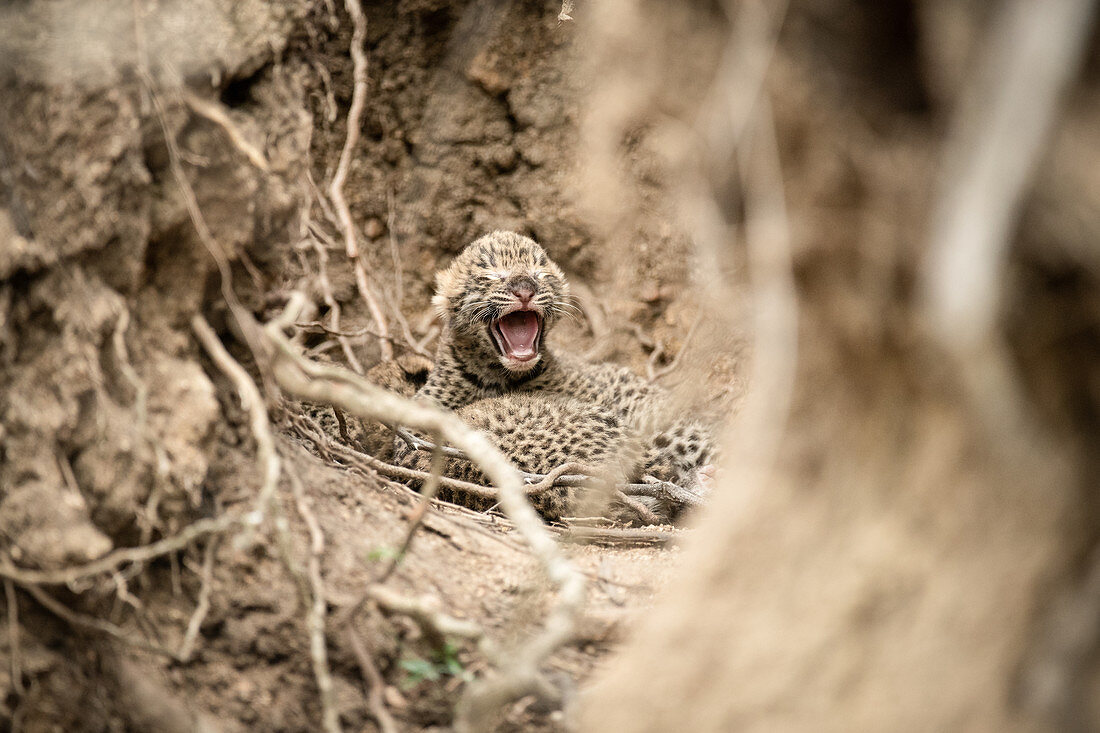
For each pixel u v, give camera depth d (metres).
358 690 6.07
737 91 4.22
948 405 4.26
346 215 12.02
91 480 5.85
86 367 5.92
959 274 3.58
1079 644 3.97
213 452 6.48
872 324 4.32
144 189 6.32
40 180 5.96
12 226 5.71
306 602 5.63
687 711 4.87
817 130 4.24
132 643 5.55
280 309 7.46
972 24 3.68
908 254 4.06
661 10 4.80
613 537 8.61
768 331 4.80
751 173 4.40
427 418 6.10
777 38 4.21
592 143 6.35
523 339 13.41
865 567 4.53
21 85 5.96
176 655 5.56
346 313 14.62
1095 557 4.05
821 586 4.66
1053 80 3.39
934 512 4.36
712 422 10.35
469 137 15.35
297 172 7.59
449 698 6.04
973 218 3.54
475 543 7.81
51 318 5.90
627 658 5.43
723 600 4.96
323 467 7.76
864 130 4.14
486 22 14.84
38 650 5.58
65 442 5.79
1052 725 4.01
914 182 3.99
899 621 4.42
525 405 11.42
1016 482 4.11
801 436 4.85
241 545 5.55
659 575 7.75
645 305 14.60
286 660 6.12
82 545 5.52
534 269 13.48
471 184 15.56
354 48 11.98
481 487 9.12
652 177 8.60
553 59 14.92
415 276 15.79
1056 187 3.71
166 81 6.40
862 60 4.13
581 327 15.68
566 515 9.58
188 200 6.22
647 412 11.15
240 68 7.09
